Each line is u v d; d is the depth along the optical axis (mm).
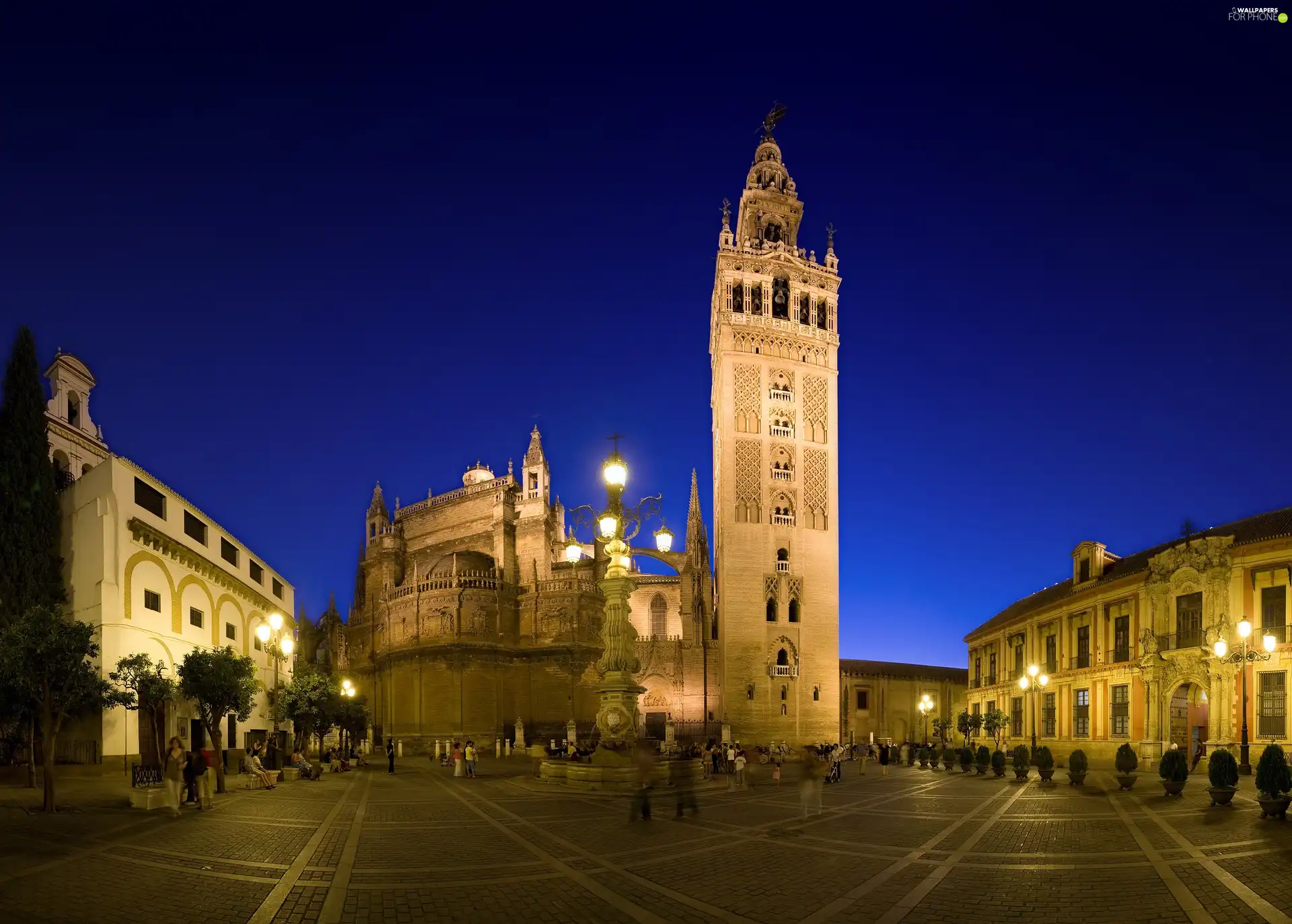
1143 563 50406
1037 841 18859
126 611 34719
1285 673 39219
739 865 15898
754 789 33562
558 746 67562
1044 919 11977
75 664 22969
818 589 83062
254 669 32844
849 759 68938
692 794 24484
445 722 77750
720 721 79188
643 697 85438
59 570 35781
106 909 12062
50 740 22422
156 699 29094
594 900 12953
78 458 49344
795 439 85375
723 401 84688
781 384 86312
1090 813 24297
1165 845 18047
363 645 91688
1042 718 61188
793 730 79250
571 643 81688
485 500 91125
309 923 11555
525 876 14789
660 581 96438
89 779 30547
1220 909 12438
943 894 13453
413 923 11617
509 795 30125
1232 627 41969
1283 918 11938
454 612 80625
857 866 15805
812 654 81500
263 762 38969
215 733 31234
